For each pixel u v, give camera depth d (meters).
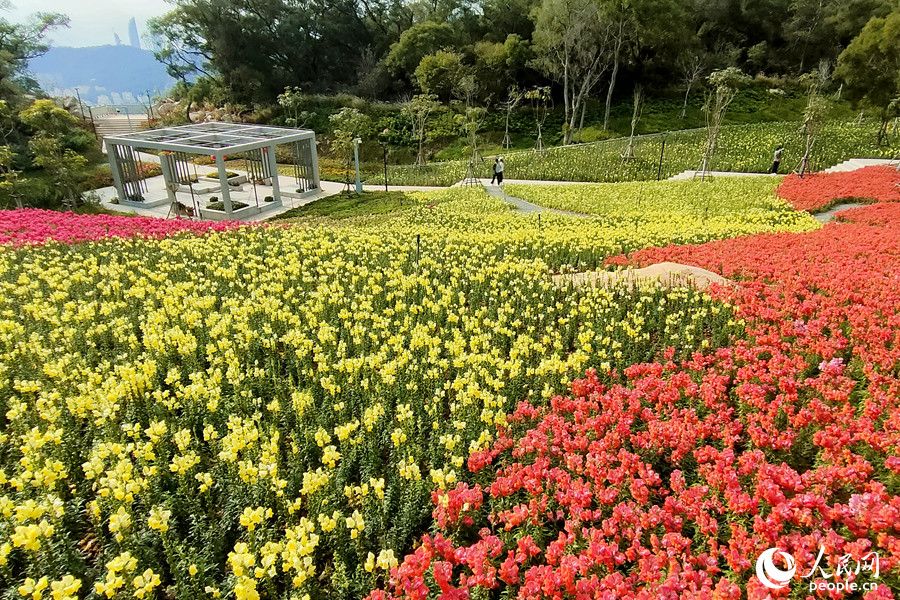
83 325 10.41
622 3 49.62
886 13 55.50
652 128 53.31
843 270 13.09
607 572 5.00
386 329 10.89
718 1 65.94
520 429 7.72
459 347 9.33
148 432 6.46
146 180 42.31
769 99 56.88
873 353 8.98
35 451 6.30
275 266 15.06
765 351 9.14
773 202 25.89
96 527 5.91
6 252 15.28
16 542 4.91
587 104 59.38
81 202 34.62
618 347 9.88
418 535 6.23
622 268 15.24
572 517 5.61
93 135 48.53
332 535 5.77
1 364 8.48
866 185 27.02
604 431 7.18
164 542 5.36
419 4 73.00
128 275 13.66
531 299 12.63
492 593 5.28
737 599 4.26
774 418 7.34
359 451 7.24
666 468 7.00
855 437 6.47
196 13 60.78
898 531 5.12
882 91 35.81
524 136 54.88
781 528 5.00
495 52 59.28
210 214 31.38
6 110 42.91
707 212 24.95
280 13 64.56
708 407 7.81
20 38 54.75
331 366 8.97
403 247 16.67
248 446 6.80
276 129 39.22
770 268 13.63
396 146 53.84
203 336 10.17
